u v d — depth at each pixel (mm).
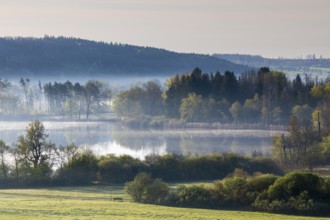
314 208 103000
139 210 96875
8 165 144250
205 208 107625
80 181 144625
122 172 148125
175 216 91438
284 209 104188
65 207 98250
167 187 112562
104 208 98062
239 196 108688
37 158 149375
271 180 109500
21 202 104750
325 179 109062
